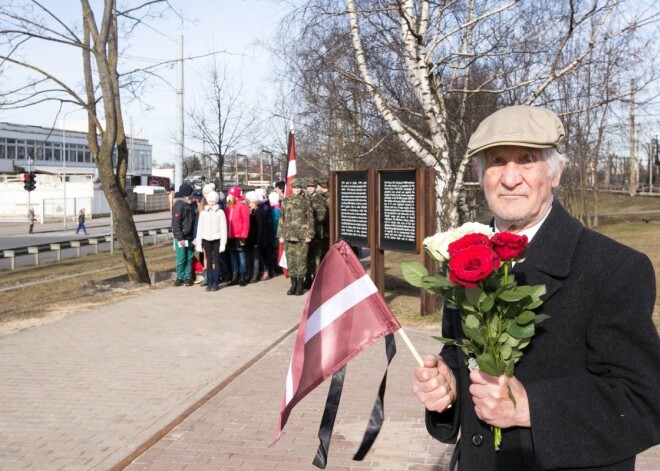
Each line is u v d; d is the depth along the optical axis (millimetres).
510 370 1884
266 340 8539
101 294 12508
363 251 21047
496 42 10148
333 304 2506
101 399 6180
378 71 11594
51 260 22781
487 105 11453
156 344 8367
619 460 1842
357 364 7438
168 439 5281
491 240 1912
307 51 10688
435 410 2160
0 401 6129
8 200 57156
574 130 20969
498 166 2168
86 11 13156
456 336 2281
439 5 9555
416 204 9555
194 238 13430
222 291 12672
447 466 4727
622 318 1892
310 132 16594
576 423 1852
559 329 1992
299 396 2502
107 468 4633
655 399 1824
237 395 6398
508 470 2031
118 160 13844
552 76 9180
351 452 4980
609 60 10648
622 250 1988
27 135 70250
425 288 2021
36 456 4855
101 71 13250
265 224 14164
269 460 4840
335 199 11430
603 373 1924
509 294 1870
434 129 10047
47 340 8625
